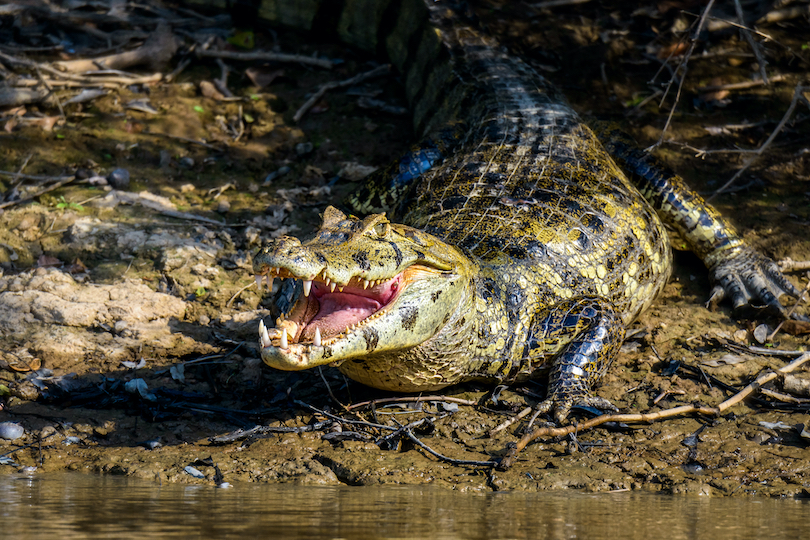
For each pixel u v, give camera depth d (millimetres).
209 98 15016
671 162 13383
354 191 12047
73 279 10500
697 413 8117
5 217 11758
